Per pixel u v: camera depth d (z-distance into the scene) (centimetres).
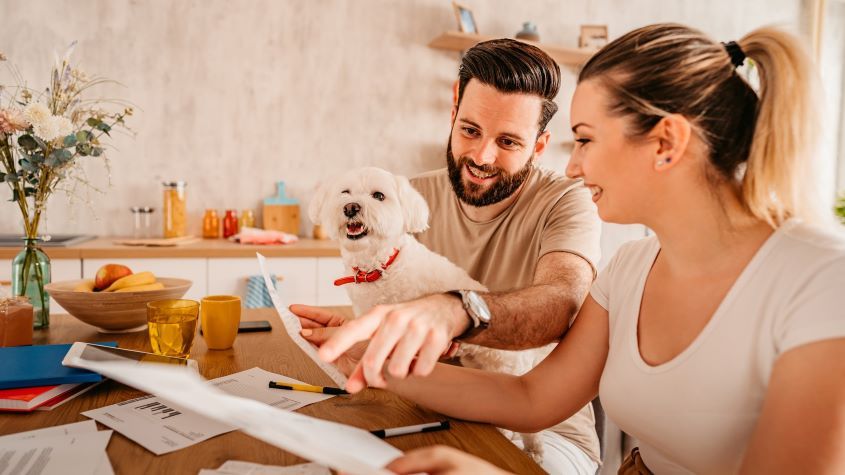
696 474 81
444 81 343
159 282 137
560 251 125
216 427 74
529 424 91
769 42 74
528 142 136
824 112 74
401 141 340
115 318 119
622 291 94
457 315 79
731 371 75
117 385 90
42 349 99
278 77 322
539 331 95
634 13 365
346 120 332
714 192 77
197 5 308
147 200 310
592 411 139
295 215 323
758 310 73
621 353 89
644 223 83
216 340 111
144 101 305
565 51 333
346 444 53
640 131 77
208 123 315
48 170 132
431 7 337
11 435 69
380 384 68
